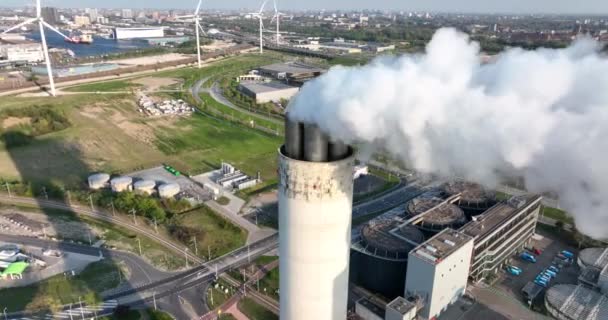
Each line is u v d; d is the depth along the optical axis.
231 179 140.88
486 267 93.06
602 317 79.00
